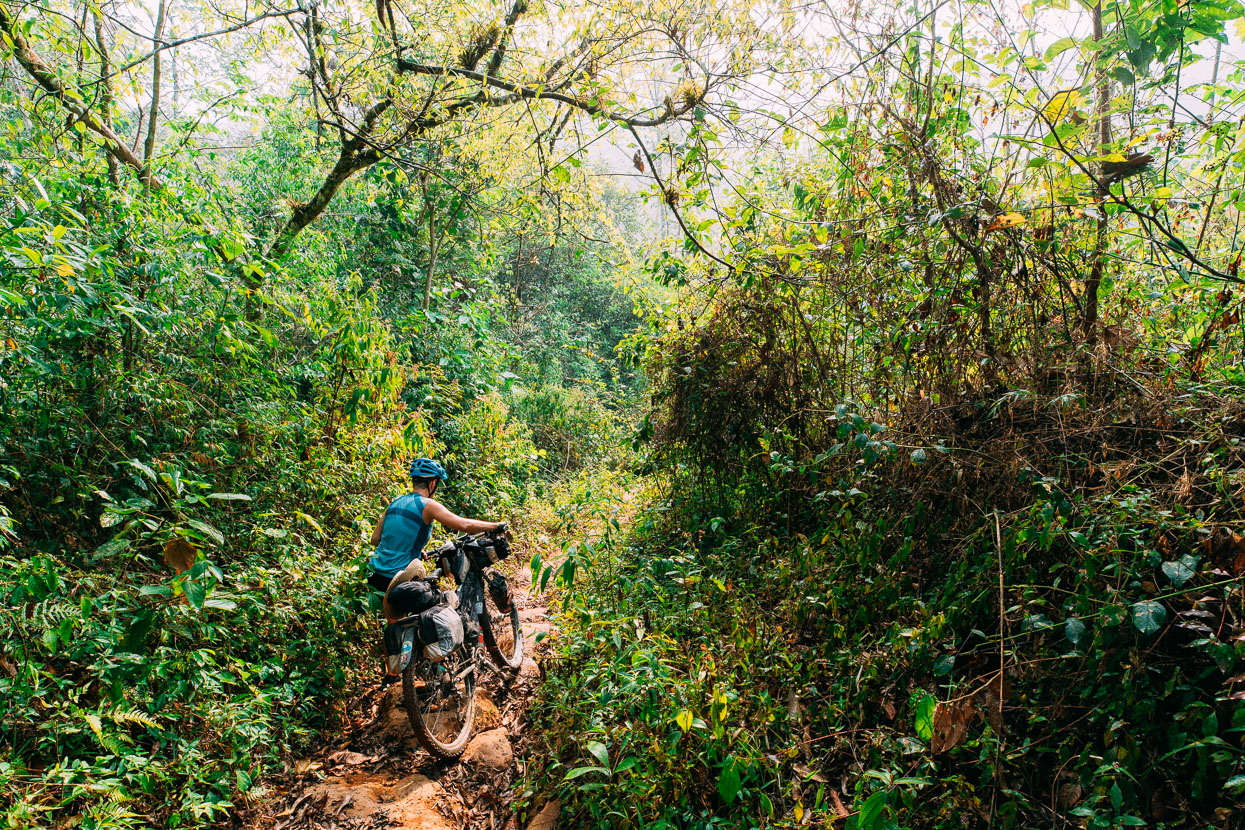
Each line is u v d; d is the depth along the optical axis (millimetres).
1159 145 3539
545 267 16922
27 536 3834
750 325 5113
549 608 5312
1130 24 3078
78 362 4258
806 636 3658
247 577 3896
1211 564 2383
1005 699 2643
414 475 4035
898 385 4074
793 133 4738
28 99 5301
